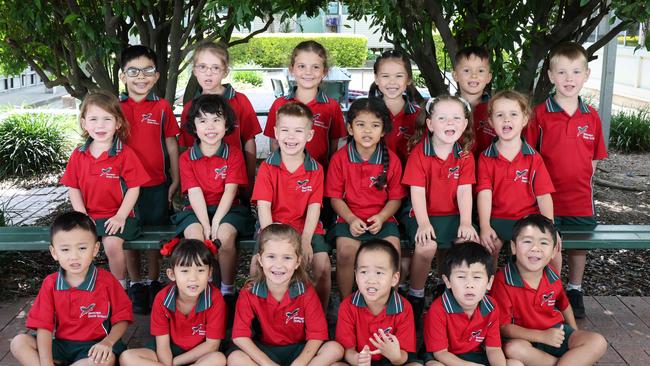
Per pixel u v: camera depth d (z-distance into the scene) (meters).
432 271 5.04
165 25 5.64
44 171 8.45
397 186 4.07
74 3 4.98
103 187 4.09
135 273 4.37
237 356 3.42
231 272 4.00
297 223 4.00
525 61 4.88
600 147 4.39
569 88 4.25
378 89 4.48
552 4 4.90
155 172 4.53
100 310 3.49
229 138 4.49
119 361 3.41
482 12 4.96
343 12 22.61
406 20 4.89
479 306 3.44
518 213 4.12
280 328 3.54
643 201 7.24
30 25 5.16
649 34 4.38
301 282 3.54
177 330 3.51
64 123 9.62
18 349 3.38
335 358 3.42
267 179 3.94
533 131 4.39
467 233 3.94
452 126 3.90
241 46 19.23
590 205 4.38
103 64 5.74
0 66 6.57
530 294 3.59
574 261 4.26
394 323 3.44
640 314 4.33
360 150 4.06
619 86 15.39
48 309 3.44
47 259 5.24
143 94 4.50
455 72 4.57
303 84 4.41
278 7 5.16
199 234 3.96
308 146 4.46
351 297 3.50
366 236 3.96
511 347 3.52
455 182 4.06
